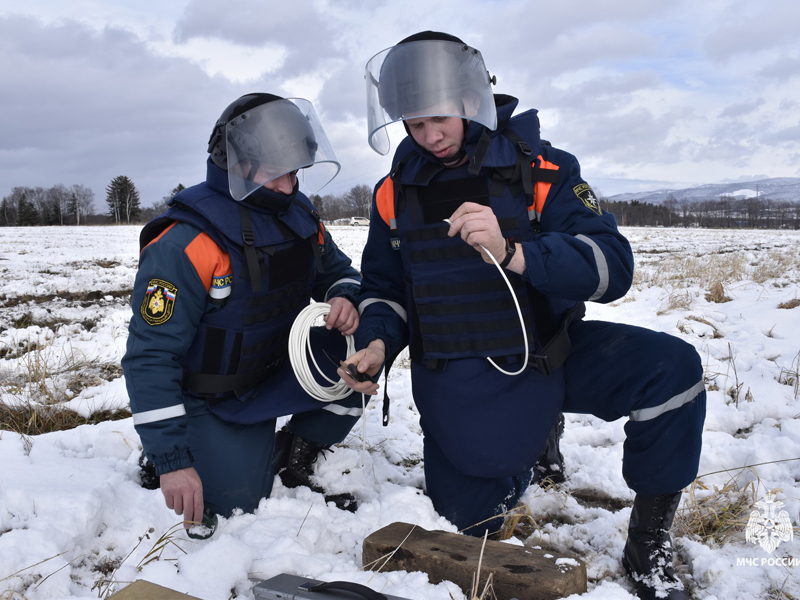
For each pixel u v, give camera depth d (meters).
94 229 39.09
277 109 2.06
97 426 3.08
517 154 2.00
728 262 11.06
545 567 1.64
